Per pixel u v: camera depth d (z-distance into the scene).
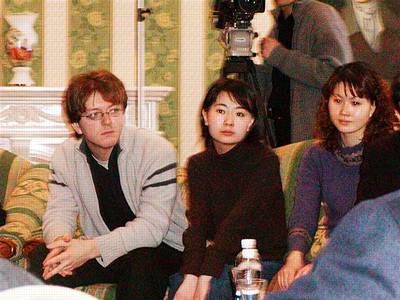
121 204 6.44
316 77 8.36
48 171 7.60
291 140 8.69
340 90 5.97
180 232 6.52
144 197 6.35
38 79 10.95
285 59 8.44
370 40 10.27
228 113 6.12
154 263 6.05
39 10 10.96
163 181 6.35
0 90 10.10
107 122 6.20
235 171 6.16
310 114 8.52
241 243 5.62
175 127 10.93
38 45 10.95
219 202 6.16
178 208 6.54
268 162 6.16
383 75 10.27
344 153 6.11
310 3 8.73
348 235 2.32
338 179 6.11
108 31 10.98
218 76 10.95
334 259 2.32
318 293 2.31
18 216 6.91
